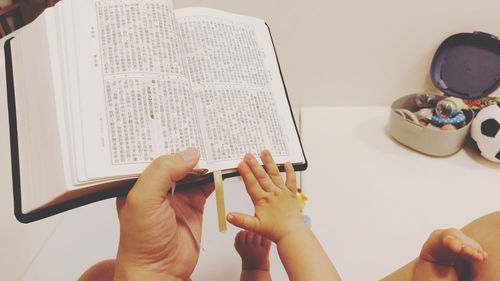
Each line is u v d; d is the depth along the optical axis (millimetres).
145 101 344
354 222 630
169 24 385
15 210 327
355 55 830
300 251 386
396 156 773
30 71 346
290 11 768
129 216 336
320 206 662
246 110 429
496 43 724
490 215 479
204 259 599
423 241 594
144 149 333
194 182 401
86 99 324
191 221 456
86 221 668
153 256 369
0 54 525
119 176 319
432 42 791
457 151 773
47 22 342
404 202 665
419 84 864
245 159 397
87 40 344
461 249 389
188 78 393
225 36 464
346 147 802
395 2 736
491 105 707
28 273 579
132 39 358
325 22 779
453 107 722
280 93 469
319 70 864
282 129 445
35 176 325
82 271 592
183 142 350
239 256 605
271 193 408
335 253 580
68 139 311
